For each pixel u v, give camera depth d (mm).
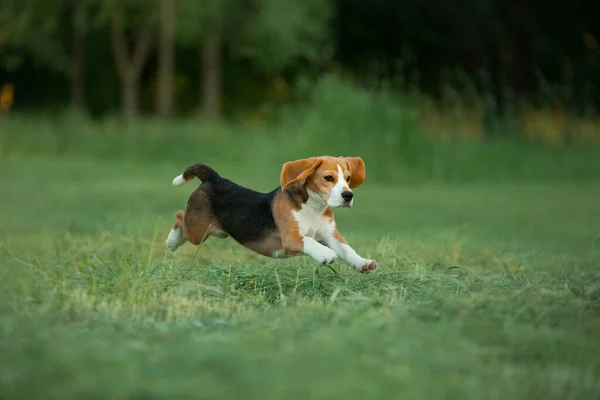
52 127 29516
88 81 41250
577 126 26547
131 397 4203
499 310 6062
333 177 7551
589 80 39969
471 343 5273
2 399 4164
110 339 5305
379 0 41625
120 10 32562
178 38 33844
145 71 41625
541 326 5773
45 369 4535
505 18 39188
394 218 15148
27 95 41938
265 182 20375
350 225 14047
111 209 14977
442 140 23688
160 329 5691
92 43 38906
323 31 35094
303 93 30547
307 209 7648
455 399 4336
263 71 38312
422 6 40906
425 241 11445
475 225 14312
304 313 6094
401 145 22938
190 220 8328
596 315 6098
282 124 26516
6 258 8156
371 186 21531
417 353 4965
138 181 20844
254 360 4742
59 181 20578
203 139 27562
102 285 7043
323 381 4461
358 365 4707
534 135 26141
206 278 7605
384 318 5859
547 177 23609
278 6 32750
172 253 8820
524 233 13289
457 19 39844
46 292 6629
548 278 8180
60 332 5422
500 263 9383
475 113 27375
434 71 42875
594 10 41062
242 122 32719
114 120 30766
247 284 7488
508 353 5133
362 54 43375
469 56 41688
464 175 23031
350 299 6625
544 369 4875
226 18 33125
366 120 22875
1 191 18094
